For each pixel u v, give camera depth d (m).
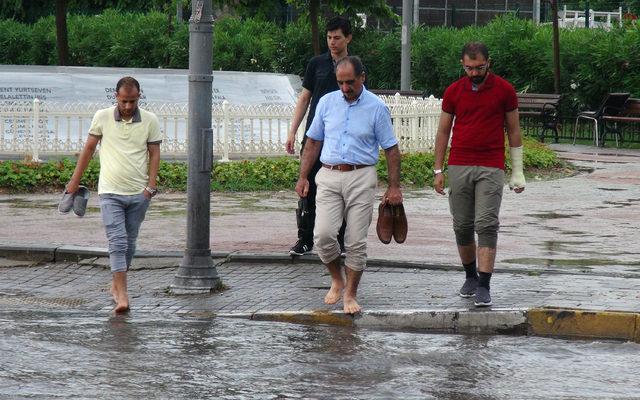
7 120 36.50
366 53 65.19
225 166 35.09
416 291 19.08
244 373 14.34
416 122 39.69
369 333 16.95
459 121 17.83
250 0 55.44
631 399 13.31
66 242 23.67
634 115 52.97
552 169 40.84
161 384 13.73
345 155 17.42
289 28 65.62
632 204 31.70
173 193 32.88
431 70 63.75
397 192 17.83
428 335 16.91
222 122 37.72
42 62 68.19
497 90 17.58
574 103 57.56
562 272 20.55
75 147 36.72
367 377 14.20
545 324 17.06
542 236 25.33
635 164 43.59
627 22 58.91
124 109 18.47
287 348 15.82
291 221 27.23
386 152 17.77
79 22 68.56
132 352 15.39
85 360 14.85
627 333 16.72
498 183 17.64
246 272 21.06
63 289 20.16
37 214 27.98
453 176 17.92
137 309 18.47
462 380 14.12
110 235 18.45
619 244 24.28
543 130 53.34
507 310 17.23
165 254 22.12
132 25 67.25
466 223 18.06
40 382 13.66
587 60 57.06
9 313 18.11
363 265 17.56
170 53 64.75
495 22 63.88
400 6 83.50
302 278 20.47
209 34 19.41
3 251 22.61
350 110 17.50
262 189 33.91
